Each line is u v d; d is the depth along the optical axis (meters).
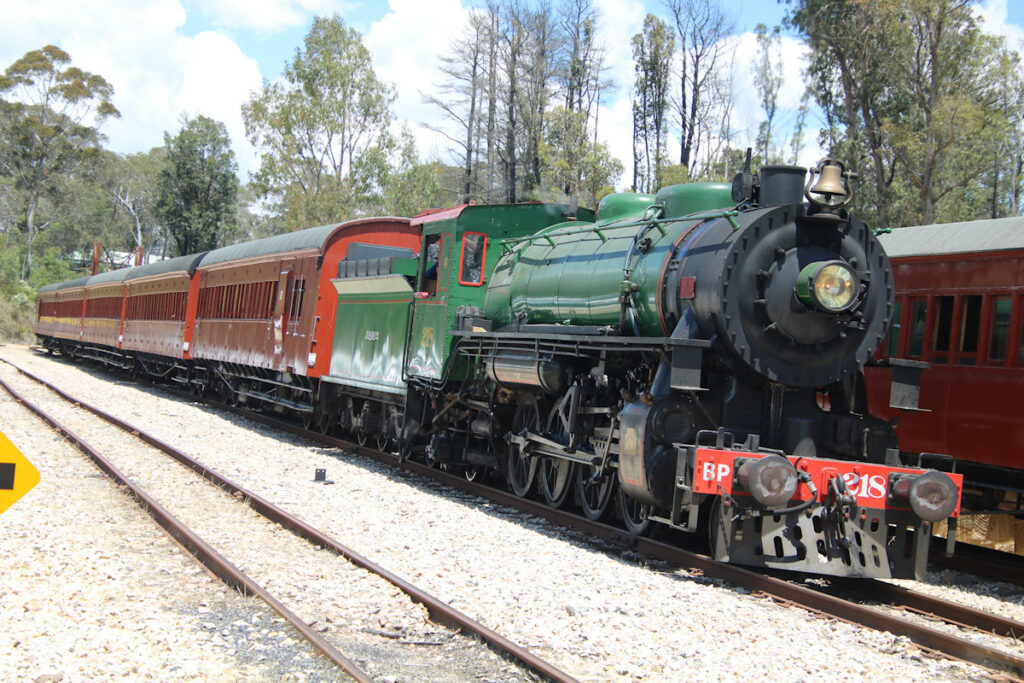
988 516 10.16
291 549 8.20
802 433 8.47
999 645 6.54
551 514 10.27
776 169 8.39
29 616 5.70
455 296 12.49
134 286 31.66
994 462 9.73
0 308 56.22
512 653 5.44
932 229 11.05
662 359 8.58
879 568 7.69
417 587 6.95
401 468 13.85
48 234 77.06
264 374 20.36
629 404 8.80
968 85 29.02
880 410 11.09
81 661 4.98
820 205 8.10
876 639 6.32
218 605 6.34
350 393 16.08
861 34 29.77
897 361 8.66
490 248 12.82
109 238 93.25
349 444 15.71
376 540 8.60
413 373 13.27
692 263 8.54
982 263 10.10
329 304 16.95
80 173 74.38
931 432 10.50
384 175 46.56
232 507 10.01
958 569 9.58
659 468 8.23
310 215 45.94
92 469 11.78
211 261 24.70
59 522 8.46
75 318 39.66
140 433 15.28
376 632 5.94
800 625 6.55
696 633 6.18
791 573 8.46
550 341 10.24
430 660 5.50
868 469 7.75
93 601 6.12
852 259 8.33
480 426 12.27
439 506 10.60
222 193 70.62
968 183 31.39
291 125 46.91
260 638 5.66
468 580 7.23
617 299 9.50
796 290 8.05
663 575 7.88
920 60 28.66
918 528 7.80
